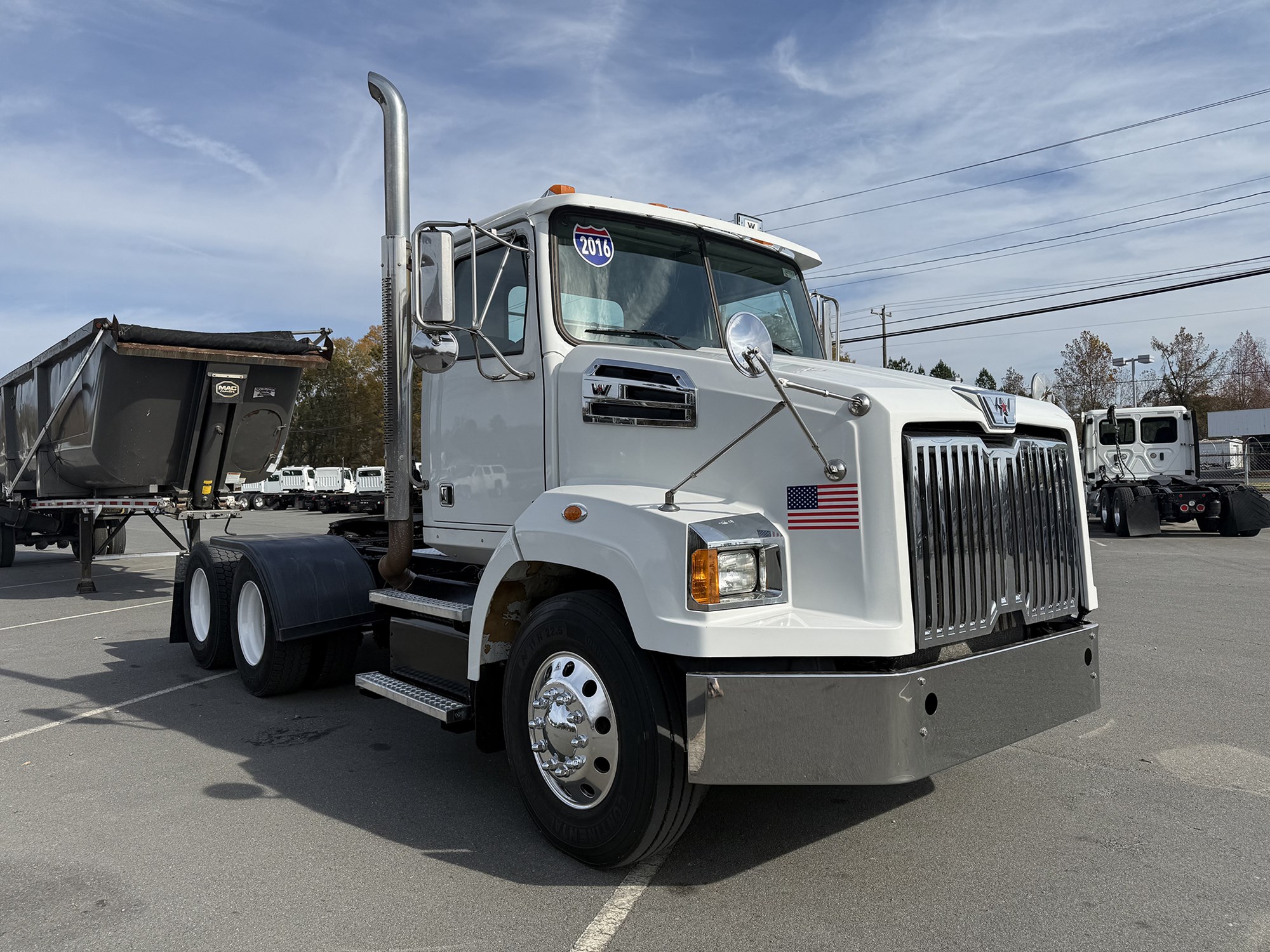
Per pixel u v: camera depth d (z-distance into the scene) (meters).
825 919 2.96
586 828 3.33
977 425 3.34
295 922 3.00
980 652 3.31
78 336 10.31
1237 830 3.67
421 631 4.43
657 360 3.63
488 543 4.30
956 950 2.76
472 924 2.97
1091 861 3.39
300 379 11.23
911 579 3.02
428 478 4.72
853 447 3.05
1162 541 17.86
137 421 10.45
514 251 4.14
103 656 7.62
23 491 13.54
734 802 4.04
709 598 2.92
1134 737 4.91
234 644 6.29
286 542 6.08
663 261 4.30
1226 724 5.14
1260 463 26.86
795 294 4.96
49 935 2.94
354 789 4.31
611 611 3.28
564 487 3.67
